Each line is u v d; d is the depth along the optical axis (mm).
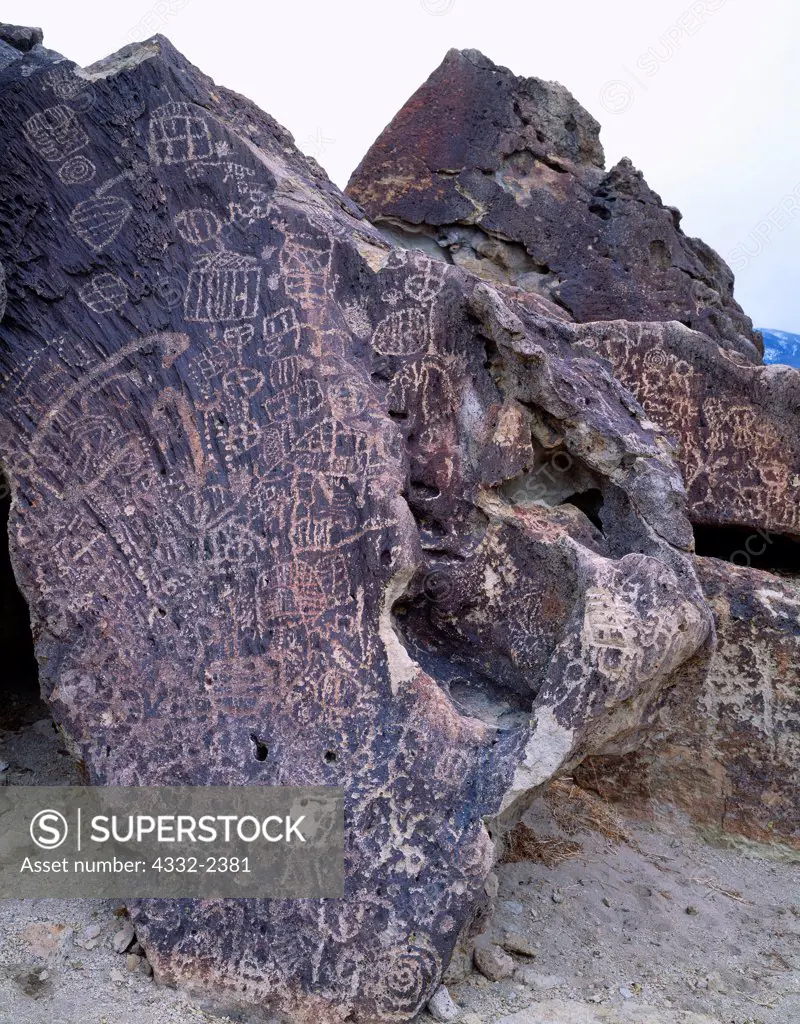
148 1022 2451
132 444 2980
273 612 2842
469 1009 2615
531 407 3170
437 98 7020
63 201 3086
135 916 2660
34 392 3004
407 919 2551
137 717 2812
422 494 3160
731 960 3020
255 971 2564
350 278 3164
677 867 3676
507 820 2713
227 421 2979
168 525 2930
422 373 3156
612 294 6824
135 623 2879
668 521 3111
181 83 3225
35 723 3889
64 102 3117
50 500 2955
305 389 2969
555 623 2969
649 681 2693
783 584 4000
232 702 2805
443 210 6930
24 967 2582
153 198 3105
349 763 2707
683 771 3957
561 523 3176
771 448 4406
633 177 6918
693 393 4422
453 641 3150
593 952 2959
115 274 3072
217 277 3070
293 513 2891
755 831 3848
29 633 4469
